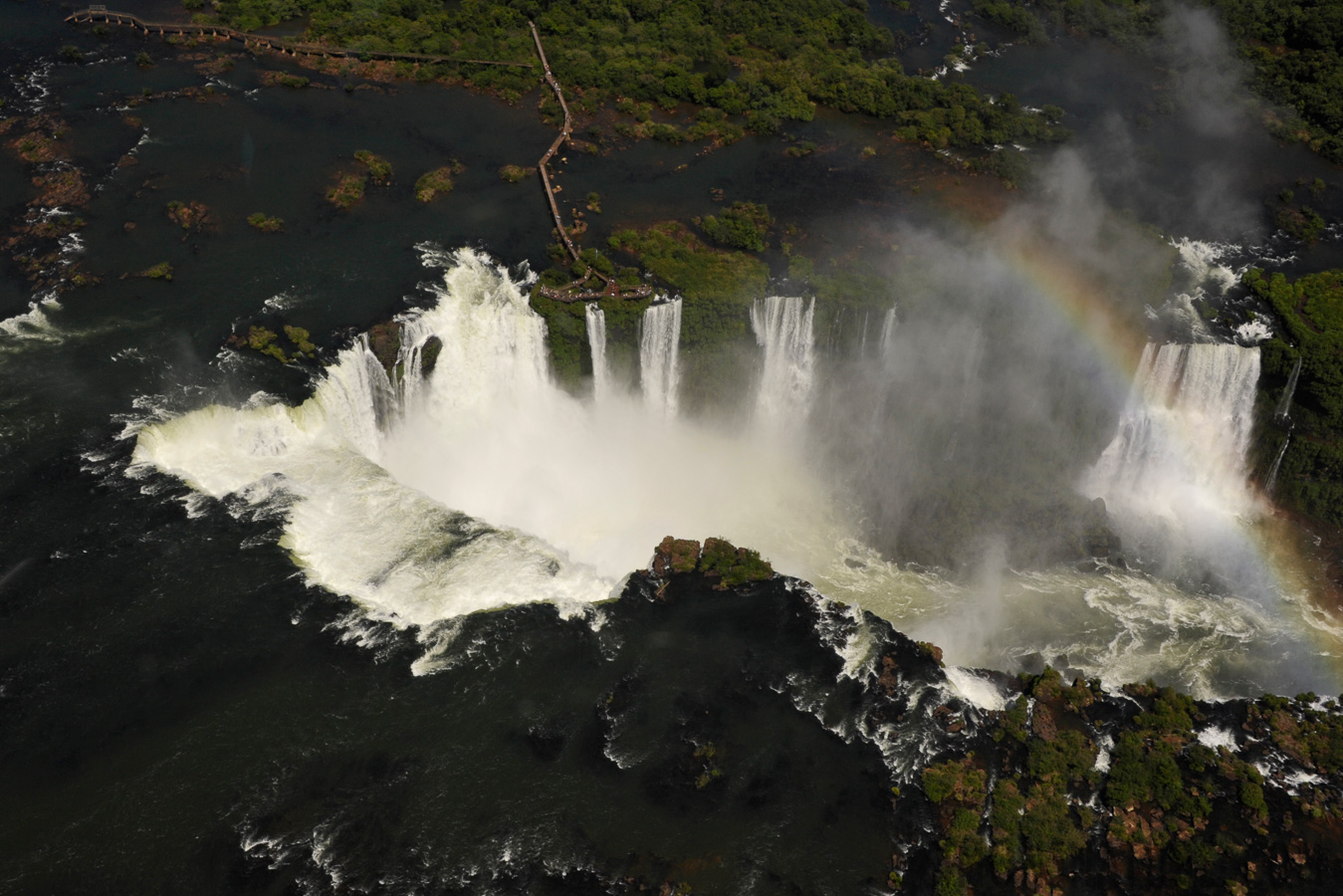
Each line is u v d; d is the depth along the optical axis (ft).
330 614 306.14
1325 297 433.48
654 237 434.71
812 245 444.14
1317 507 407.44
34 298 387.96
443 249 426.92
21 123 464.24
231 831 261.65
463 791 273.33
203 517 328.70
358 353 378.73
